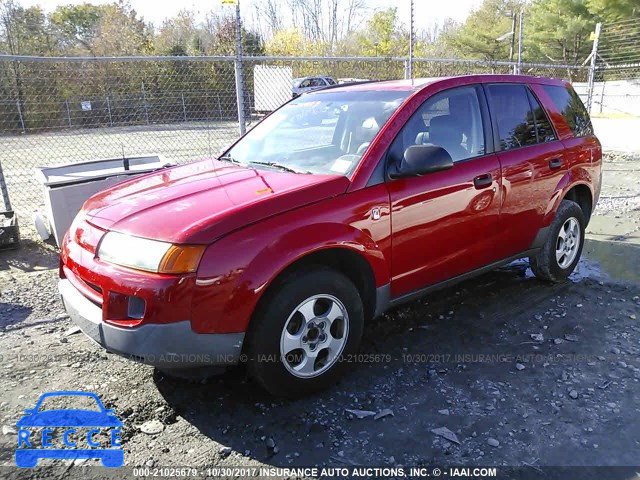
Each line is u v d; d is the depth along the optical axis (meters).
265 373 2.94
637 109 22.39
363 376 3.40
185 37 41.44
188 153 14.24
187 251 2.67
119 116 15.01
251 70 13.90
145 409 3.09
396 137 3.50
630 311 4.29
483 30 48.59
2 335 4.05
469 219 3.82
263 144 4.19
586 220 5.14
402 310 4.39
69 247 3.22
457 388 3.25
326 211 3.08
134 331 2.67
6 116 13.77
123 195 3.41
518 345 3.77
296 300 2.95
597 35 11.98
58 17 38.34
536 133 4.46
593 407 3.03
